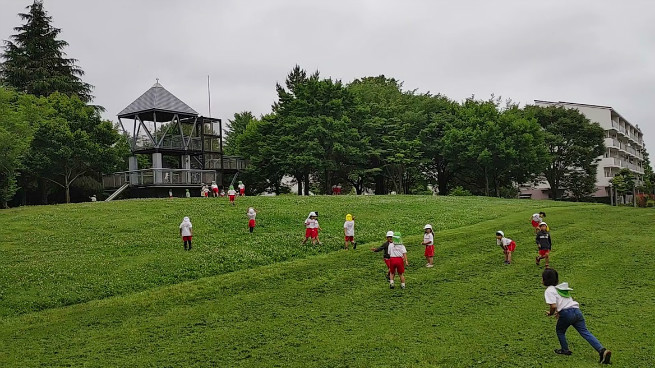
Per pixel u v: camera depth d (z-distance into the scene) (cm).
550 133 6281
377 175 6456
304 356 1106
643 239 2352
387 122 6044
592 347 1080
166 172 5059
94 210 3375
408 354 1080
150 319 1479
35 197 5544
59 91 5856
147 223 2958
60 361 1159
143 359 1145
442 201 4097
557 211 3562
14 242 2525
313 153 5334
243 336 1268
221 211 3331
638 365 973
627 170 6938
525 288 1595
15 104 4506
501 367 991
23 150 3922
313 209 3438
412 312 1392
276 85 7912
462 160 5684
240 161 6109
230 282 1866
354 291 1655
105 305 1667
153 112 5247
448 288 1631
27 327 1466
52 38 6075
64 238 2609
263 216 3138
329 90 5659
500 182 6569
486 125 5475
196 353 1166
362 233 2727
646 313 1291
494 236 2552
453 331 1215
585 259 1973
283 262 2175
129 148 5494
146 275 2012
